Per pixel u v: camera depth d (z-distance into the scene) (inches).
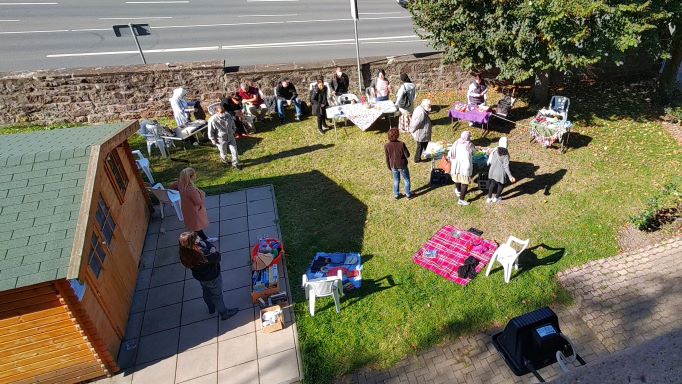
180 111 467.5
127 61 663.1
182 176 297.1
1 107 496.7
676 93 529.7
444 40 465.4
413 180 409.7
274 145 484.1
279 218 366.9
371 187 402.9
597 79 593.6
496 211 362.0
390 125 509.4
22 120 510.0
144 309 288.0
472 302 280.4
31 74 489.1
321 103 481.4
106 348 237.3
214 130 420.2
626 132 468.1
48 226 212.1
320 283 263.9
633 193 371.2
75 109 516.7
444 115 528.4
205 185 416.5
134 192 343.9
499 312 273.1
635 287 286.8
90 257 243.3
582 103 535.8
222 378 242.7
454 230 343.6
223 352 256.7
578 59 399.5
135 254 319.0
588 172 402.6
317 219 364.5
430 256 318.0
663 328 258.2
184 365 250.4
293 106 564.1
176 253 334.6
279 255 317.1
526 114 516.4
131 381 243.3
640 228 334.3
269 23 857.5
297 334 264.8
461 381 236.5
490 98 561.6
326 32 810.8
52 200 223.8
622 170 403.5
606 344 250.8
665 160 414.3
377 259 319.6
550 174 403.5
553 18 381.1
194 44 741.3
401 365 247.0
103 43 729.6
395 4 1002.1
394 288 293.9
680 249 315.9
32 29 778.2
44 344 224.4
